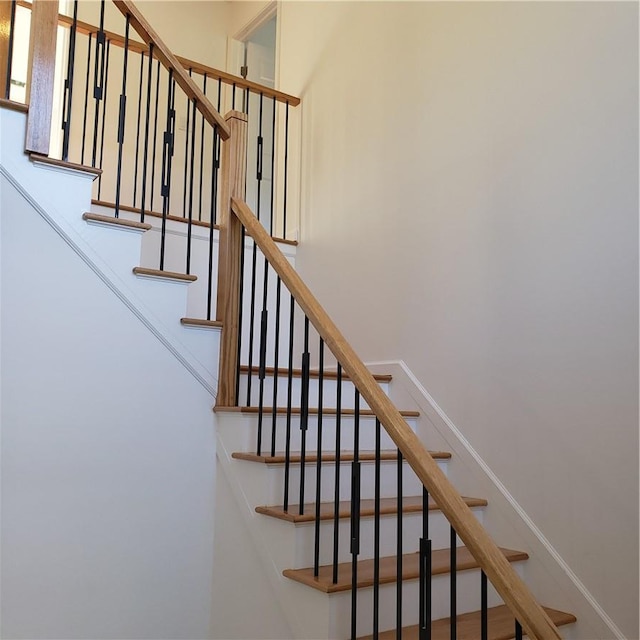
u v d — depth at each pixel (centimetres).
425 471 167
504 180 289
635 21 244
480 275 295
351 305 374
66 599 229
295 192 441
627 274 237
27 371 230
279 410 263
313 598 204
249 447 257
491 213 293
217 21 569
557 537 250
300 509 221
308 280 413
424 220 330
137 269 253
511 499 268
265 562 229
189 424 263
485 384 287
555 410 256
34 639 222
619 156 244
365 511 231
